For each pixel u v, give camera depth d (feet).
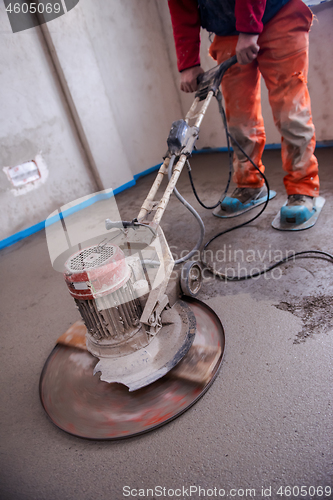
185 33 5.92
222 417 3.34
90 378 4.10
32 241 10.10
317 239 5.81
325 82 9.37
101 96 11.58
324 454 2.81
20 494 3.14
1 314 6.42
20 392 4.41
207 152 13.56
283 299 4.72
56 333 5.41
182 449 3.15
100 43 11.53
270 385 3.53
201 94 5.70
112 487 2.99
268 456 2.89
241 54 5.35
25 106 10.26
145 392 3.73
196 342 4.16
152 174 13.60
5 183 10.09
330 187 7.44
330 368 3.55
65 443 3.55
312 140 6.05
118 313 3.59
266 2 5.18
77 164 11.67
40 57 10.43
